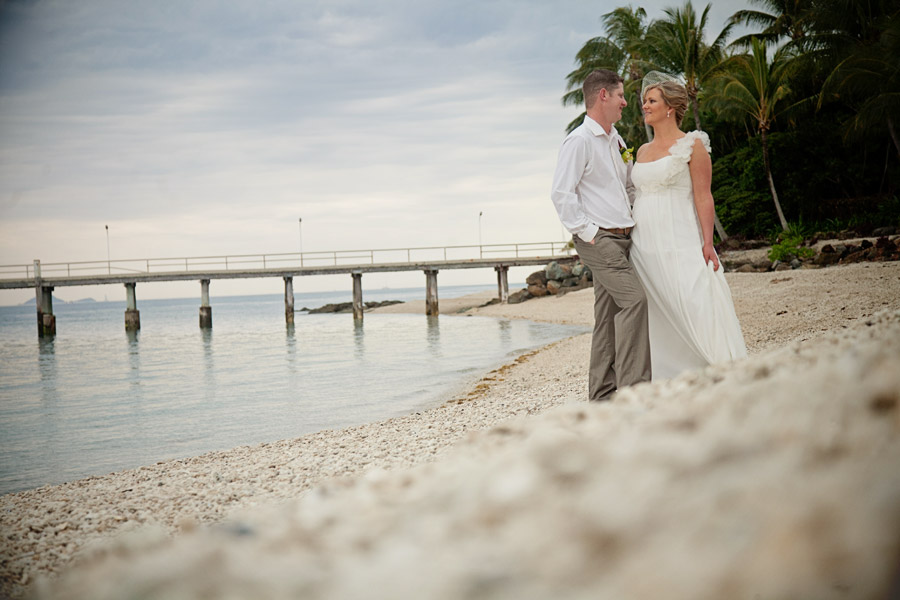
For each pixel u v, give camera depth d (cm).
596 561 68
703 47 2927
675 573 62
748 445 89
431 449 464
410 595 68
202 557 87
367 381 1162
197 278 3356
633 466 91
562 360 1148
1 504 431
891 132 2384
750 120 3288
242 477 454
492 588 66
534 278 3575
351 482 151
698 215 410
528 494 91
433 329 2552
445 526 88
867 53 2245
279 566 83
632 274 410
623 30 3338
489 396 848
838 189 2920
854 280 1388
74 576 89
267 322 4156
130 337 3084
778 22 2909
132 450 709
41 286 3256
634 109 3338
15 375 1619
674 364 417
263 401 1005
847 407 95
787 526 64
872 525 61
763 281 1695
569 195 410
